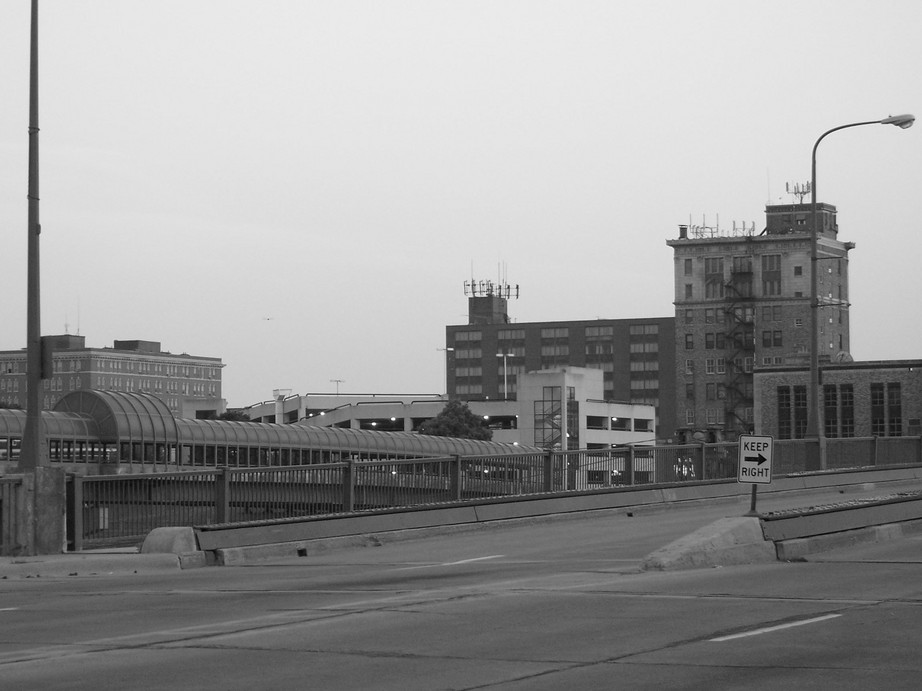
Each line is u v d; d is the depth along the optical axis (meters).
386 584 22.27
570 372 187.62
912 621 16.03
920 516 31.11
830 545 26.67
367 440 96.06
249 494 30.91
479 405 194.25
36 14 28.84
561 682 12.23
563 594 19.45
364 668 13.20
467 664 13.34
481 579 22.62
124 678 12.84
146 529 29.94
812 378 52.50
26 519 27.69
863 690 11.62
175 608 19.19
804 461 51.56
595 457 40.78
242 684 12.39
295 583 22.97
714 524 25.05
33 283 28.62
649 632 15.34
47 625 17.44
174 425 90.81
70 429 86.38
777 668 12.79
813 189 53.50
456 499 35.97
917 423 118.88
